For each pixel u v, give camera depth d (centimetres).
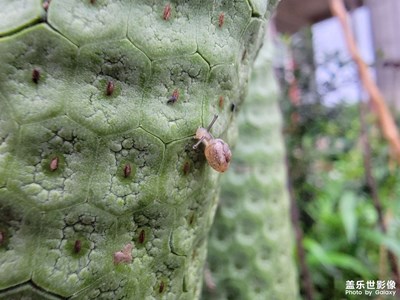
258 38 6
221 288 10
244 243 10
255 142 11
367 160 14
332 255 15
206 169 5
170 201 5
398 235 15
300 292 15
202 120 5
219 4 5
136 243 5
